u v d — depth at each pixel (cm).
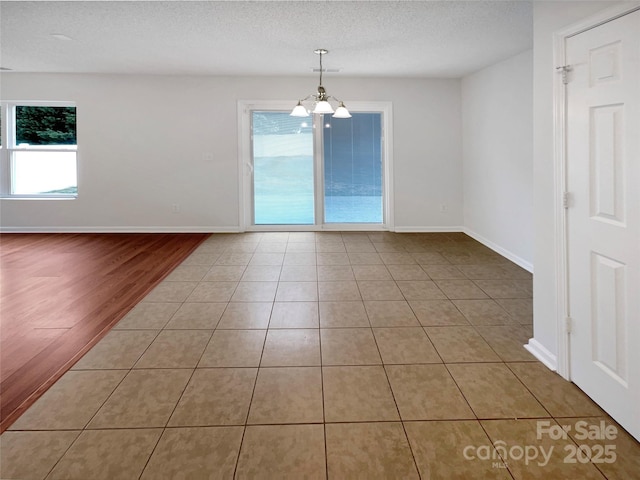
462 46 447
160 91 631
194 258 505
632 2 171
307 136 661
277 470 165
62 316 323
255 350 268
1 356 258
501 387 223
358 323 311
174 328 302
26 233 645
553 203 235
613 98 185
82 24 387
